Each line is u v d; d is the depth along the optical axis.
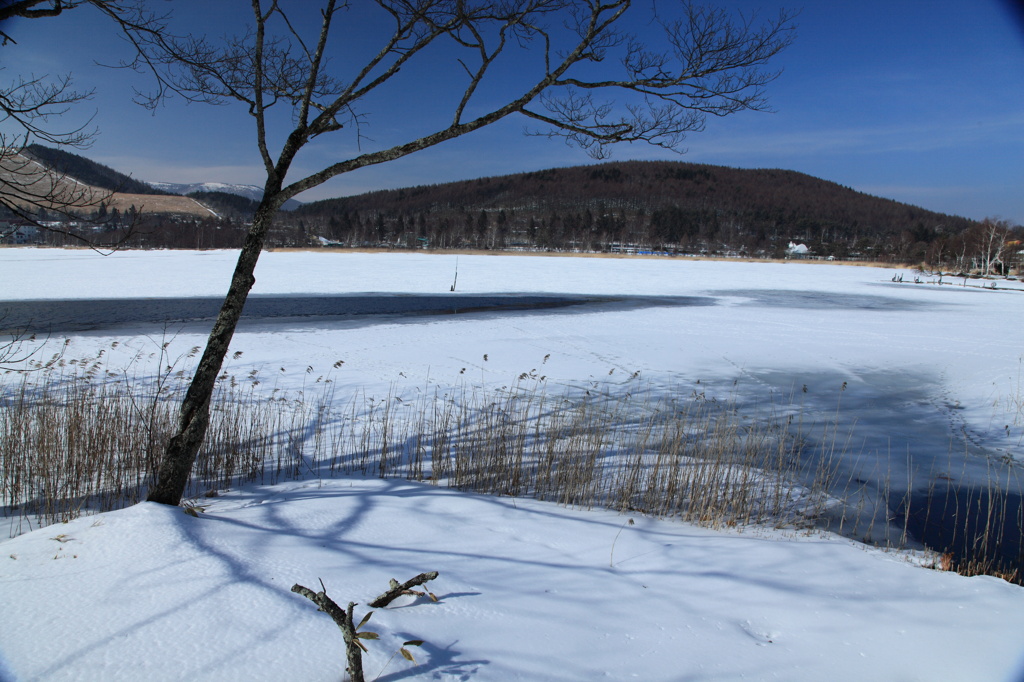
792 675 2.14
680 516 4.95
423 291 30.56
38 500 4.33
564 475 5.67
